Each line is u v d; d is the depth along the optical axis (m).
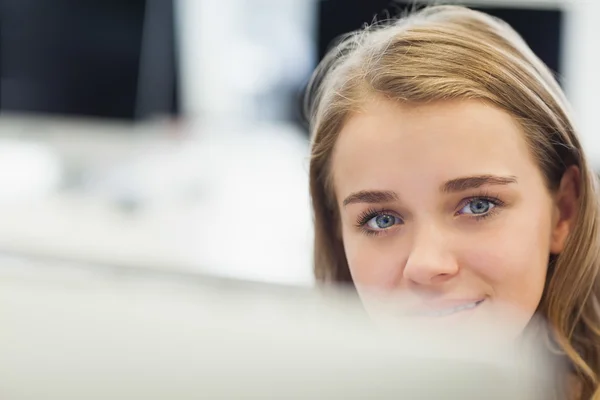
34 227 1.52
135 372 0.24
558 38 1.67
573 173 0.62
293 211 1.62
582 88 2.01
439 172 0.52
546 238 0.57
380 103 0.55
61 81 2.04
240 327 0.24
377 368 0.23
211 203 1.70
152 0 2.02
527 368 0.23
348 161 0.56
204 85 2.38
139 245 1.45
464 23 0.65
